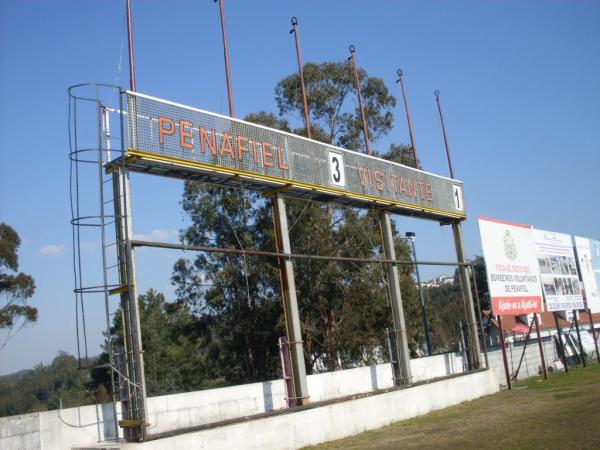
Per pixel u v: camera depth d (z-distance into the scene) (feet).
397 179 59.52
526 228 73.31
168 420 43.27
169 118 38.50
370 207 57.98
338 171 52.03
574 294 83.92
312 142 49.88
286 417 39.60
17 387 243.40
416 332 103.81
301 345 45.19
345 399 46.29
